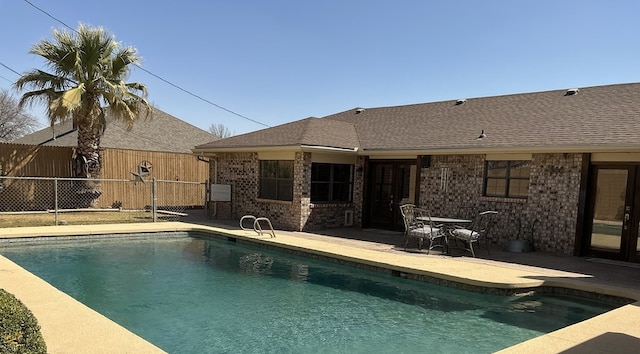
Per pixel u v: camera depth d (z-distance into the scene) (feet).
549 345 13.80
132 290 22.54
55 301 17.13
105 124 48.24
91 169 47.93
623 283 22.41
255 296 21.95
